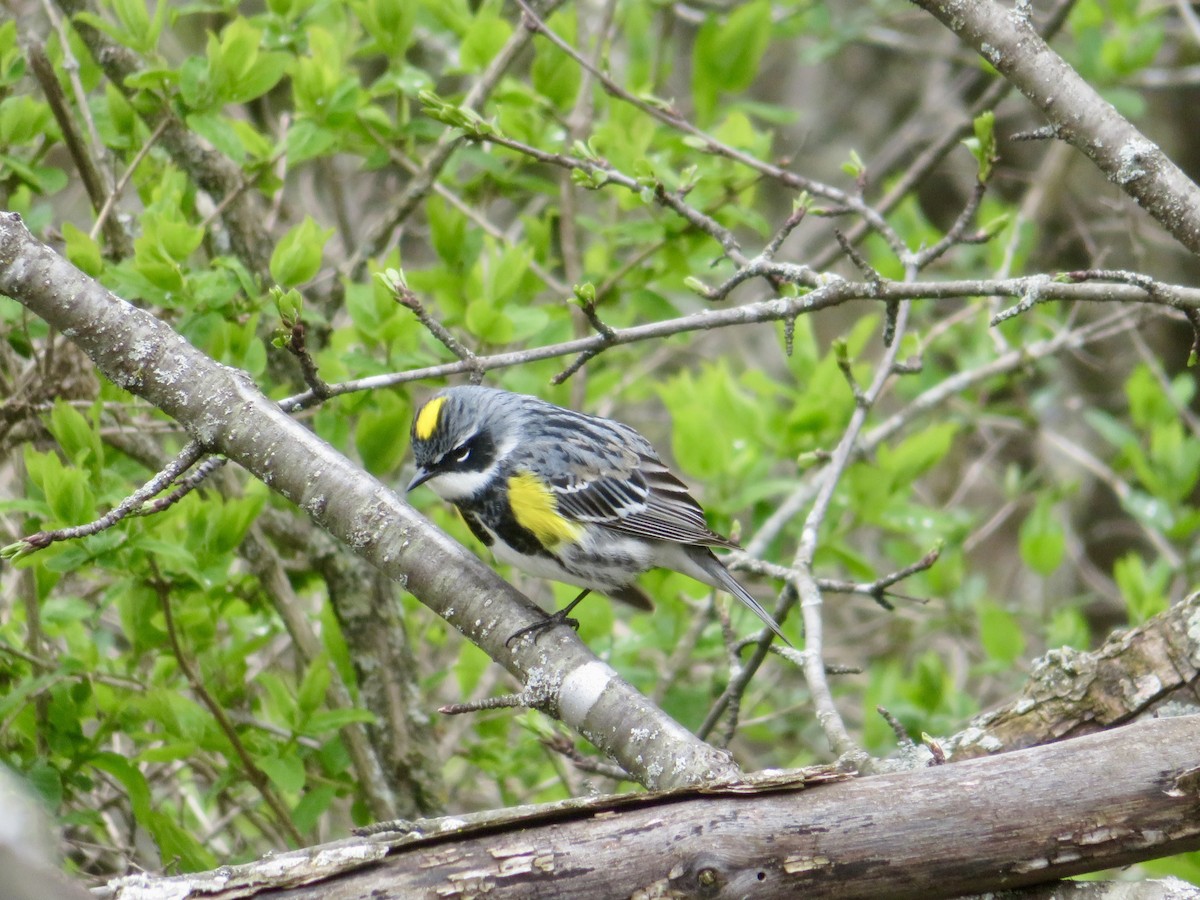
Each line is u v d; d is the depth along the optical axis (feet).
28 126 35.22
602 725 22.93
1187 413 50.08
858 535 59.52
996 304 39.42
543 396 40.52
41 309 24.68
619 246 47.39
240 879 18.45
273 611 39.83
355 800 35.83
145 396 24.98
